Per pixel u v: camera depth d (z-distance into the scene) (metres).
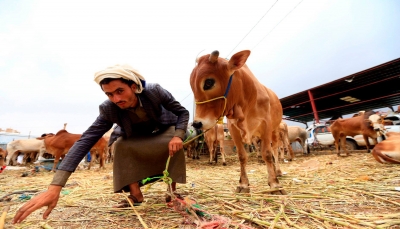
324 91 14.28
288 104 16.94
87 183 3.90
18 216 1.30
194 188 2.98
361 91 14.35
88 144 1.80
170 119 2.14
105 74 1.60
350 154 7.80
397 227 1.48
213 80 2.03
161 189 2.96
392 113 9.06
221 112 2.10
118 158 2.03
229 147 12.36
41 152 10.75
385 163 4.37
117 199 2.56
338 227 1.51
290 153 8.05
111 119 1.92
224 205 2.05
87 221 1.79
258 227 1.57
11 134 19.34
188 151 11.84
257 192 2.48
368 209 1.89
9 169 8.33
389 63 10.48
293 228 1.51
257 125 2.64
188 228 1.54
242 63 2.06
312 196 2.26
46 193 1.45
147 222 1.69
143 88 1.87
